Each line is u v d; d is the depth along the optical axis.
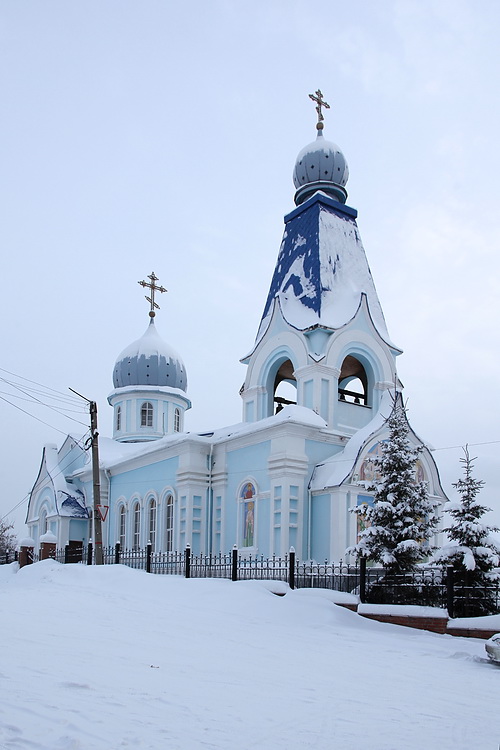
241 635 12.82
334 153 31.22
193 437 27.94
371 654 11.54
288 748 5.76
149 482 31.73
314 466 25.23
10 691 7.08
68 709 6.48
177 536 28.06
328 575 19.67
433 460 25.64
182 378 44.19
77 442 37.66
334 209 30.58
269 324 29.39
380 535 18.81
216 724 6.33
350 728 6.54
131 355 43.41
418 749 6.01
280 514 24.17
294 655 10.92
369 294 29.86
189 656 10.11
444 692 8.62
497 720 7.27
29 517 41.22
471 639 14.11
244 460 26.69
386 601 17.70
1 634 11.18
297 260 29.80
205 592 17.89
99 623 13.14
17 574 25.23
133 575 20.75
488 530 17.53
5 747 5.29
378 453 24.59
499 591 16.56
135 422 42.50
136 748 5.45
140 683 7.89
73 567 22.62
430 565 18.03
